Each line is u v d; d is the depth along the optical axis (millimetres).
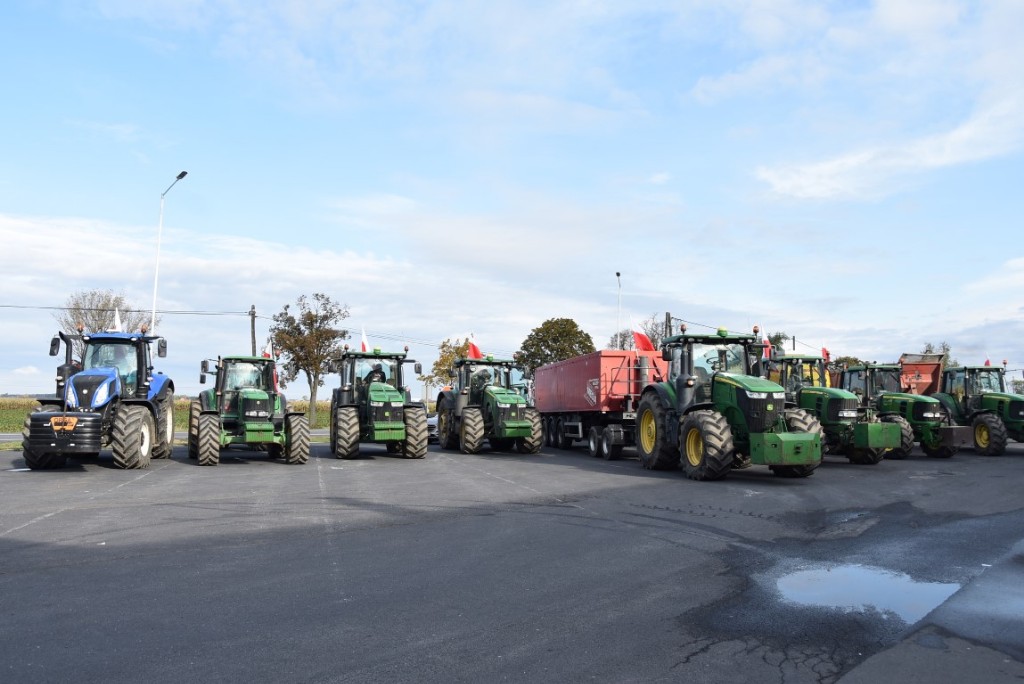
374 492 12383
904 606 5781
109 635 5039
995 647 4867
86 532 8672
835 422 17516
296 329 36344
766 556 7508
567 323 42219
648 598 5992
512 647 4844
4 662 4543
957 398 22234
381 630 5168
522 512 10242
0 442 25875
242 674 4375
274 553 7582
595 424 22141
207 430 17297
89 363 16812
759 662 4598
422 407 20391
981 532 8797
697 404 14781
